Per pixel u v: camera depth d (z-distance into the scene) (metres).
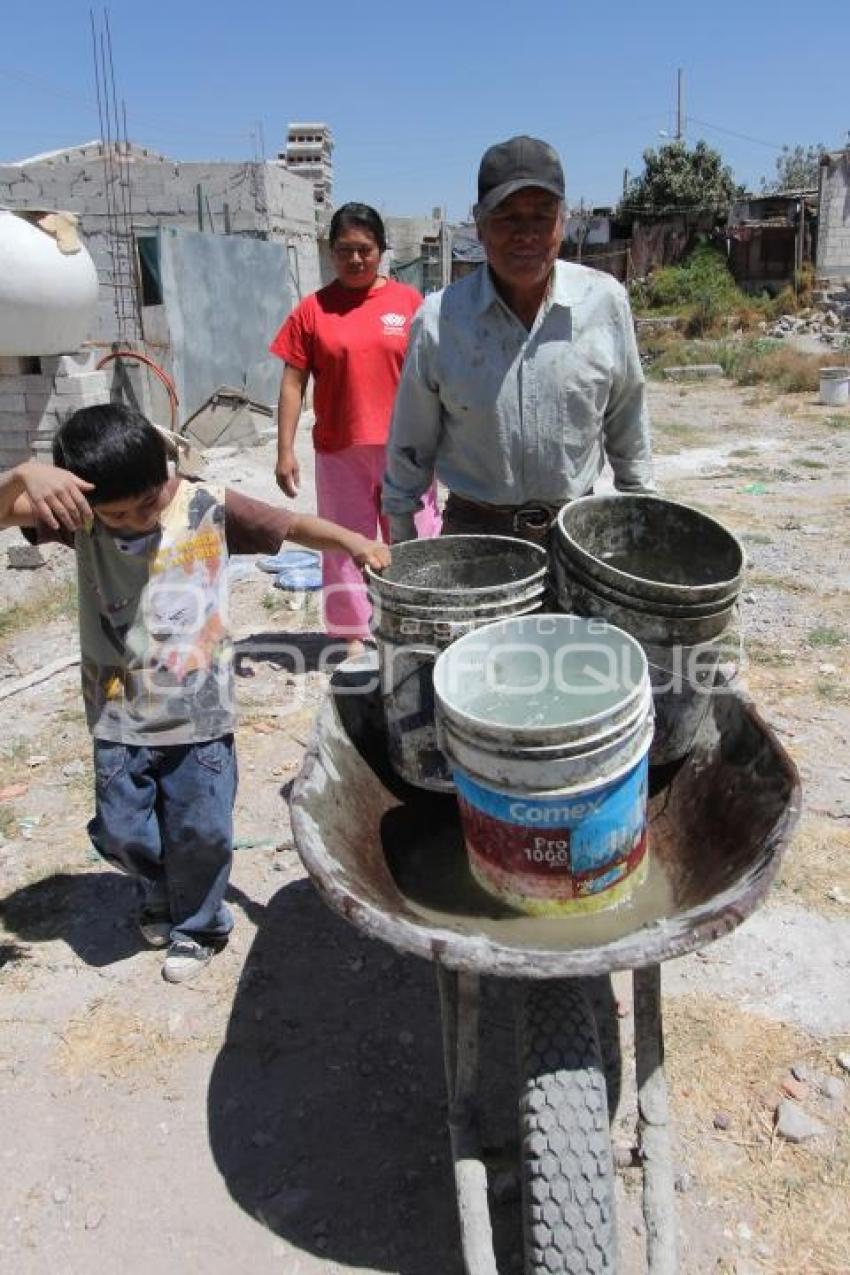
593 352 2.94
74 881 3.77
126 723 2.98
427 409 3.13
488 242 2.79
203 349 12.11
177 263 11.39
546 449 3.01
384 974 3.27
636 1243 2.35
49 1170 2.61
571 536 2.68
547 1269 1.86
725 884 2.12
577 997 2.06
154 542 2.87
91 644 2.97
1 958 3.38
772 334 26.67
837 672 5.39
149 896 3.34
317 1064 2.93
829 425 14.30
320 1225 2.45
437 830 2.73
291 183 15.81
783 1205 2.44
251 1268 2.36
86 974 3.29
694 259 34.19
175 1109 2.79
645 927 1.94
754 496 9.89
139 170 14.45
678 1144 2.60
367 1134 2.70
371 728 2.89
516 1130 2.64
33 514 2.63
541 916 2.23
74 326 8.61
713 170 37.59
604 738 2.03
